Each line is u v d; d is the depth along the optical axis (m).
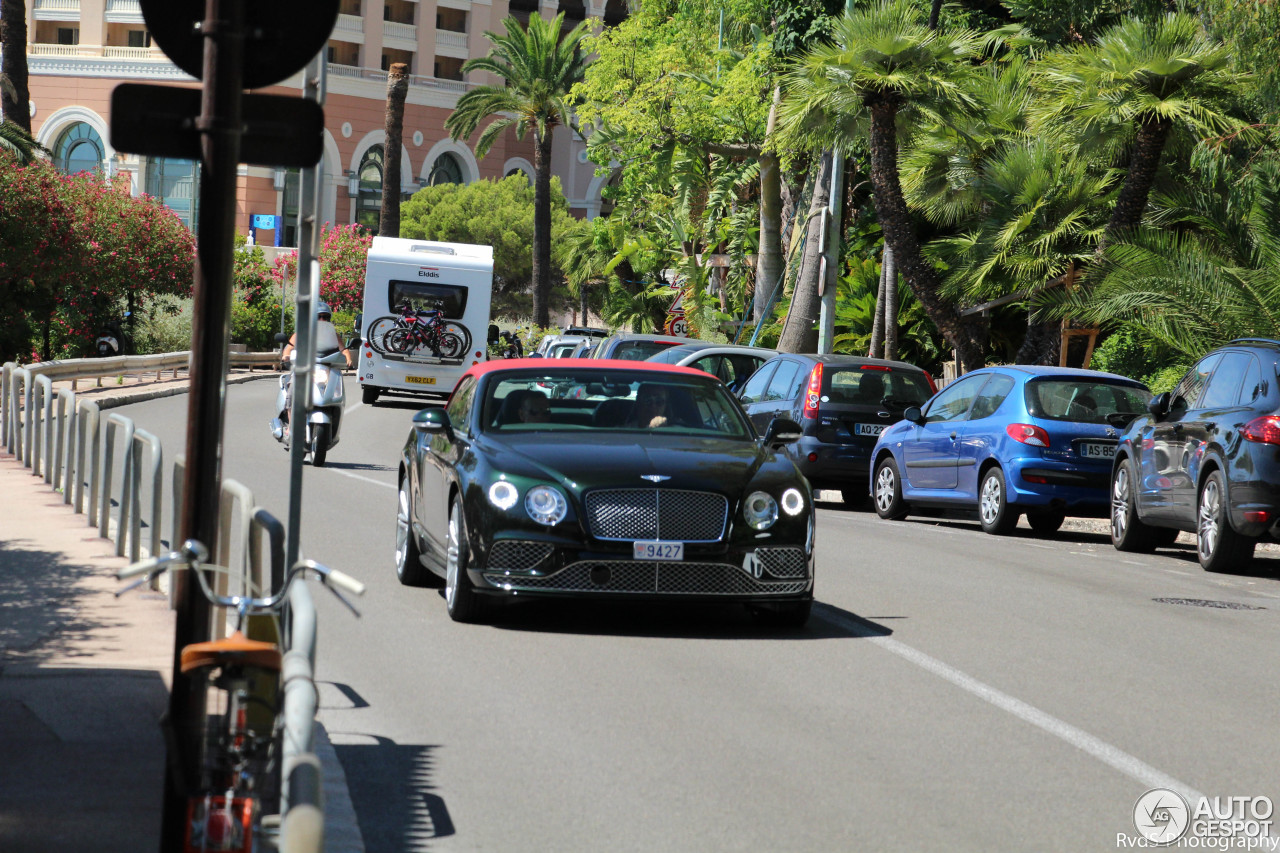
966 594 16.77
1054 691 11.73
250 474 26.88
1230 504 19.39
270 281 79.94
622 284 92.38
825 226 41.03
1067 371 24.23
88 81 143.75
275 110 6.72
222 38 6.32
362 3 153.25
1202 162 33.62
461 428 15.16
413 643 13.00
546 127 100.75
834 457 28.25
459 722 10.30
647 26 69.75
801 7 51.56
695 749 9.73
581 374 15.64
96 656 11.58
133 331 62.91
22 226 48.00
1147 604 16.64
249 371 72.00
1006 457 23.55
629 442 14.37
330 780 8.72
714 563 13.39
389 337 53.56
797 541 13.74
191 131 6.49
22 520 19.36
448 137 159.12
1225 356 20.86
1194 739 10.34
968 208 41.25
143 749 9.14
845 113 38.50
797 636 13.81
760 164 58.84
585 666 12.21
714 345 33.94
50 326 54.00
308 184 9.55
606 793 8.74
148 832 7.61
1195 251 31.16
